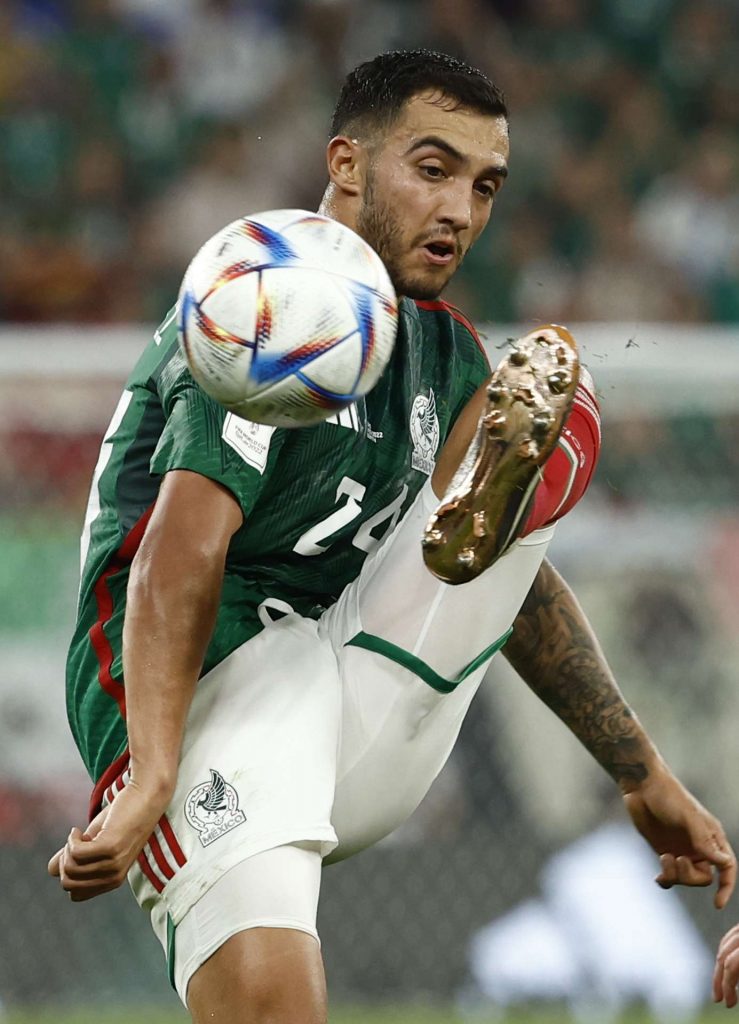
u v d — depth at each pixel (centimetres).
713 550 1691
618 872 1655
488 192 741
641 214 2827
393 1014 1623
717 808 1664
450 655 748
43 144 2755
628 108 2975
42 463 1652
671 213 2820
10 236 2648
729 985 820
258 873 676
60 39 2884
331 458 745
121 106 2830
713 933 1647
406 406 777
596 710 838
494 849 1664
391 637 750
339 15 2962
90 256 2638
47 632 1616
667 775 840
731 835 1659
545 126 2923
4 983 1614
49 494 1648
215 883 678
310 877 691
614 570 1680
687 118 3006
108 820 642
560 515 728
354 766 757
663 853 852
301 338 626
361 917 1661
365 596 765
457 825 1667
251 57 2900
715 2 3100
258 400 636
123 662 681
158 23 2928
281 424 652
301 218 654
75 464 1659
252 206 2716
